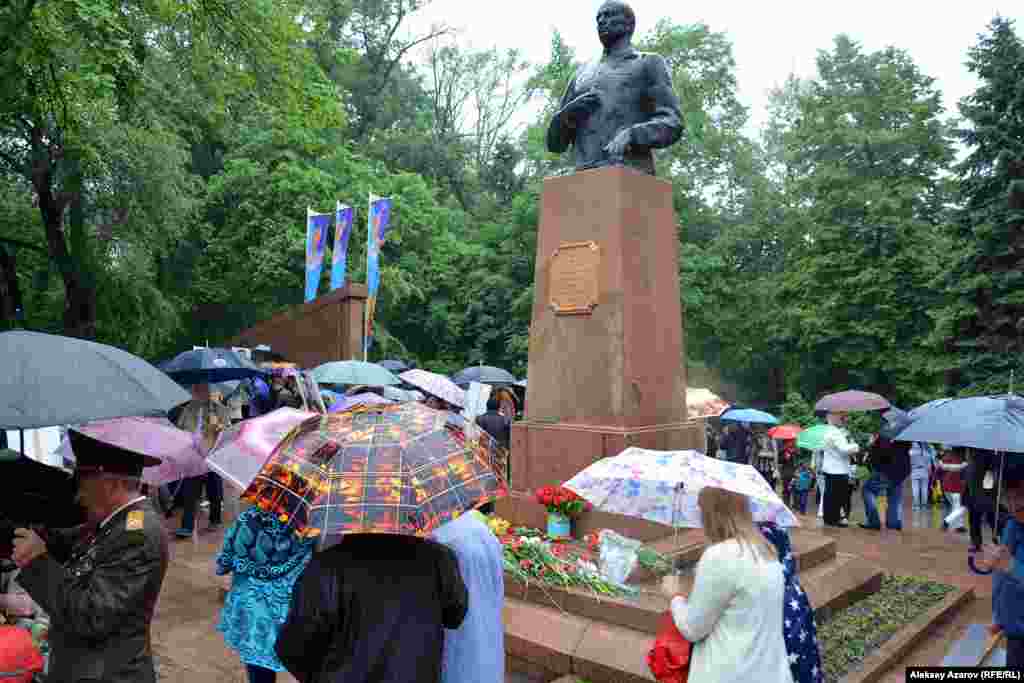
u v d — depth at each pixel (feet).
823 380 80.89
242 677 17.83
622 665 17.01
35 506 11.55
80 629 9.33
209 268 90.53
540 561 20.18
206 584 24.76
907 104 82.99
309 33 50.03
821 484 41.96
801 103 90.79
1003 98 57.36
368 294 56.44
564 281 26.37
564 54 93.30
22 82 36.88
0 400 8.98
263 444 13.48
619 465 14.62
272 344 59.31
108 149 54.49
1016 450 15.17
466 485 9.04
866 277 72.43
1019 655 14.57
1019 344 55.36
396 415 9.73
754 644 10.48
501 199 120.78
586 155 27.68
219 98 52.34
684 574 20.75
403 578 8.95
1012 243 55.77
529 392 27.04
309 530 8.34
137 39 40.50
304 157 91.15
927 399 70.64
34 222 65.16
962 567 30.01
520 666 18.75
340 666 8.54
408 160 121.49
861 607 22.95
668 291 27.25
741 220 99.76
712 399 36.14
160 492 29.78
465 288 104.27
